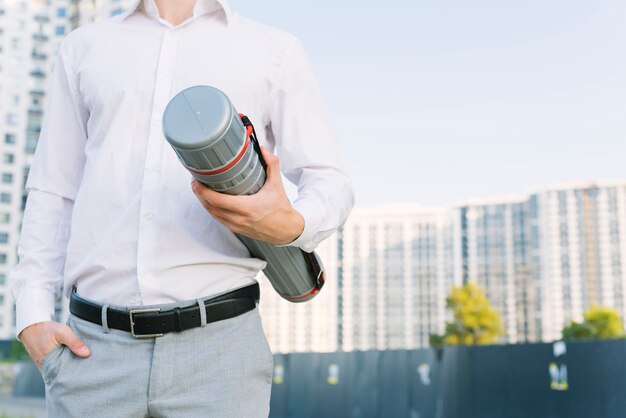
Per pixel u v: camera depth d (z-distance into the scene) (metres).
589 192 78.94
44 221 1.49
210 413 1.26
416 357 9.91
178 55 1.41
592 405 7.34
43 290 1.43
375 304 82.69
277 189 1.18
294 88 1.44
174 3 1.45
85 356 1.30
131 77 1.39
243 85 1.40
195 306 1.29
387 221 83.81
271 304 74.88
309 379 11.33
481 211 82.31
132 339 1.28
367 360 10.56
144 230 1.32
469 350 9.19
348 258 83.19
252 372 1.31
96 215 1.36
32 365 19.42
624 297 77.19
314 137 1.44
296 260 1.37
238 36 1.43
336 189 1.39
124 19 1.47
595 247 78.38
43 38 60.62
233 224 1.18
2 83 59.06
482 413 8.91
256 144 1.16
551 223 79.56
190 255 1.31
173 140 1.06
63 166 1.51
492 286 80.94
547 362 7.96
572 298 78.31
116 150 1.37
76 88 1.49
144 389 1.26
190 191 1.34
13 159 59.25
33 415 13.17
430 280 83.19
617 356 6.93
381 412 10.32
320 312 78.12
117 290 1.32
